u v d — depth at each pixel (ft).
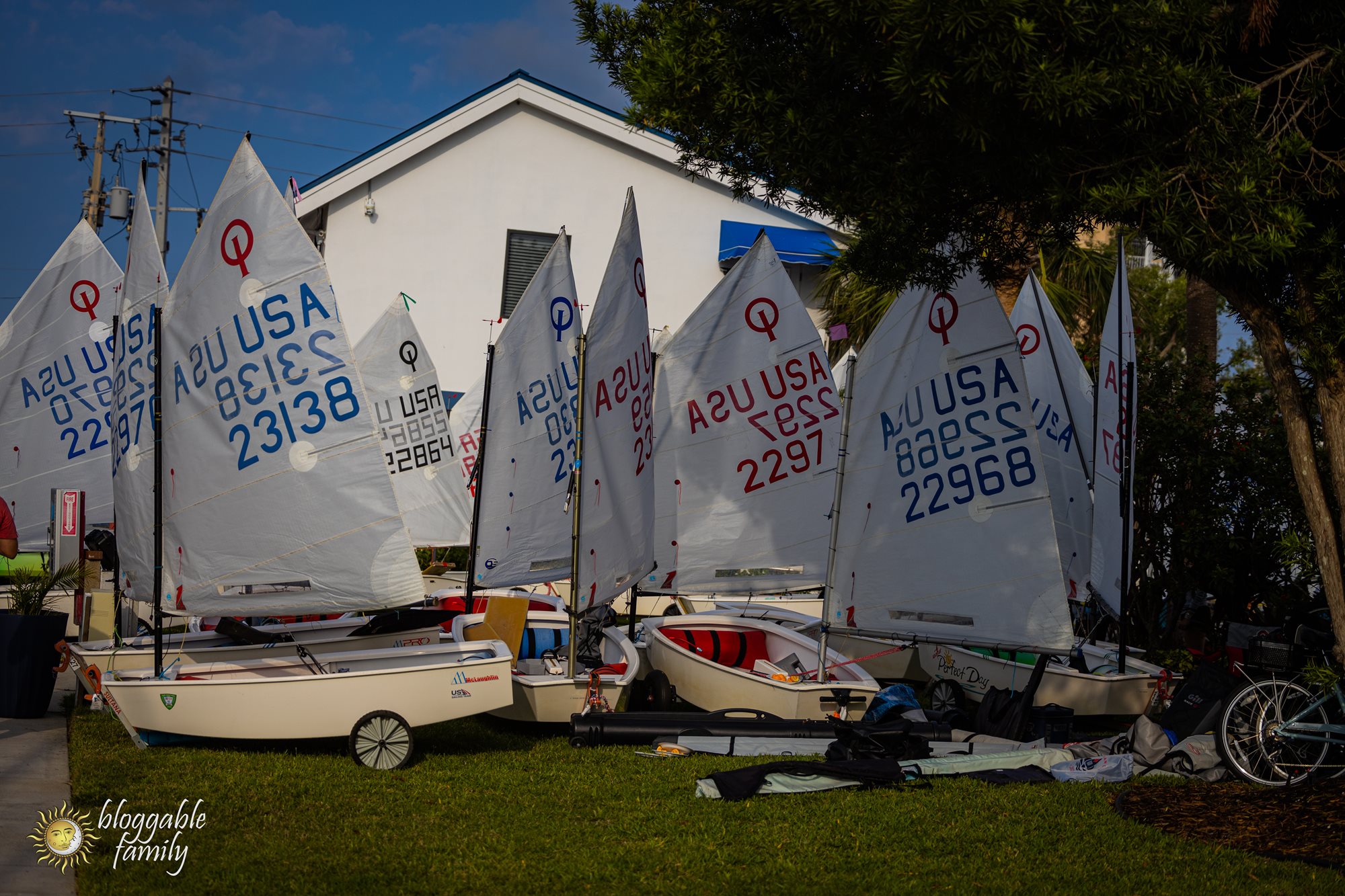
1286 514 43.75
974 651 37.88
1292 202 23.43
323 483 27.37
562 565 40.27
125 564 28.30
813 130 23.77
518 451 40.65
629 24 29.55
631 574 35.22
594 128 72.02
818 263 71.36
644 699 34.24
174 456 27.37
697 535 42.04
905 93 20.92
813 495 41.60
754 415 41.60
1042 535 31.37
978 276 32.37
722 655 38.50
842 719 30.45
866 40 22.35
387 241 71.20
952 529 32.91
